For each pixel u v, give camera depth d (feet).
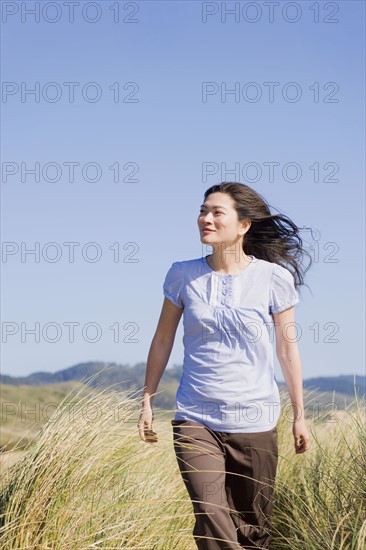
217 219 14.21
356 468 15.61
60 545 12.83
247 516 14.19
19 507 13.16
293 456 18.47
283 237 15.39
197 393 13.84
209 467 13.39
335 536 14.42
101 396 14.42
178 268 14.43
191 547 15.64
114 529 13.70
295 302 14.29
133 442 14.92
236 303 13.92
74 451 13.74
